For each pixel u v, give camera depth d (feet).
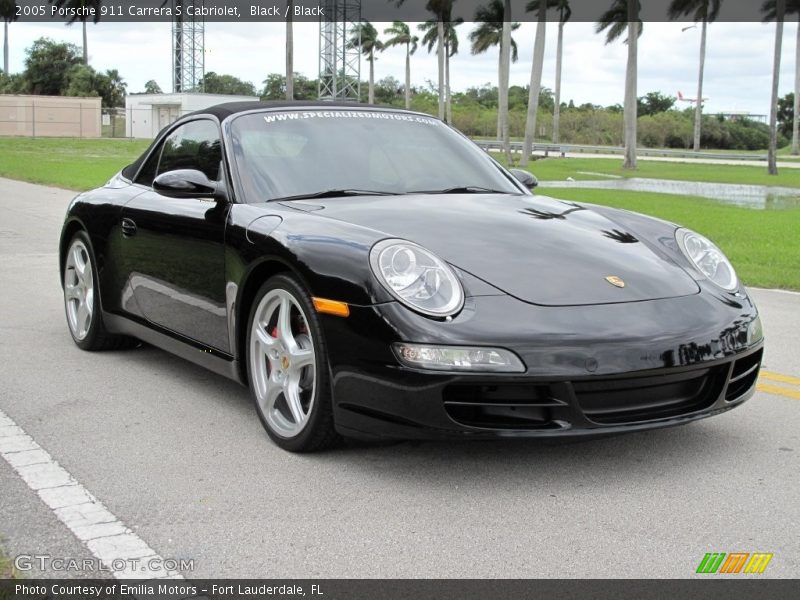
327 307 10.20
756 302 22.40
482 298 9.93
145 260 14.26
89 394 13.80
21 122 185.47
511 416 9.71
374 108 14.94
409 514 9.34
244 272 11.66
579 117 289.74
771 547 8.59
